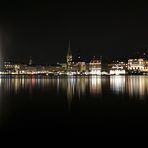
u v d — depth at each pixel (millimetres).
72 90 103812
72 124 39500
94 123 40125
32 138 32156
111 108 55062
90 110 52500
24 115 46750
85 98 74312
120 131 35344
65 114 47938
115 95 82562
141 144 29719
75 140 31328
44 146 29156
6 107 56594
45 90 103938
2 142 30500
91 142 30531
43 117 44844
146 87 118625
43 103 63406
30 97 77312
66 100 69750
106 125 38844
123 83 156375
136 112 49781
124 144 29766
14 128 36844
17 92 94812
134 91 97375
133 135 33344
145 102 64500
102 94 86188
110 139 31688
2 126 38125
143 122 40719
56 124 39406
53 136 32938
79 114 47750
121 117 44719
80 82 176125
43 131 35312
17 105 59812
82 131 35344
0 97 77375
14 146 29109
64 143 30219
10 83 163375
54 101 67625
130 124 39406
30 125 38781
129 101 66875
